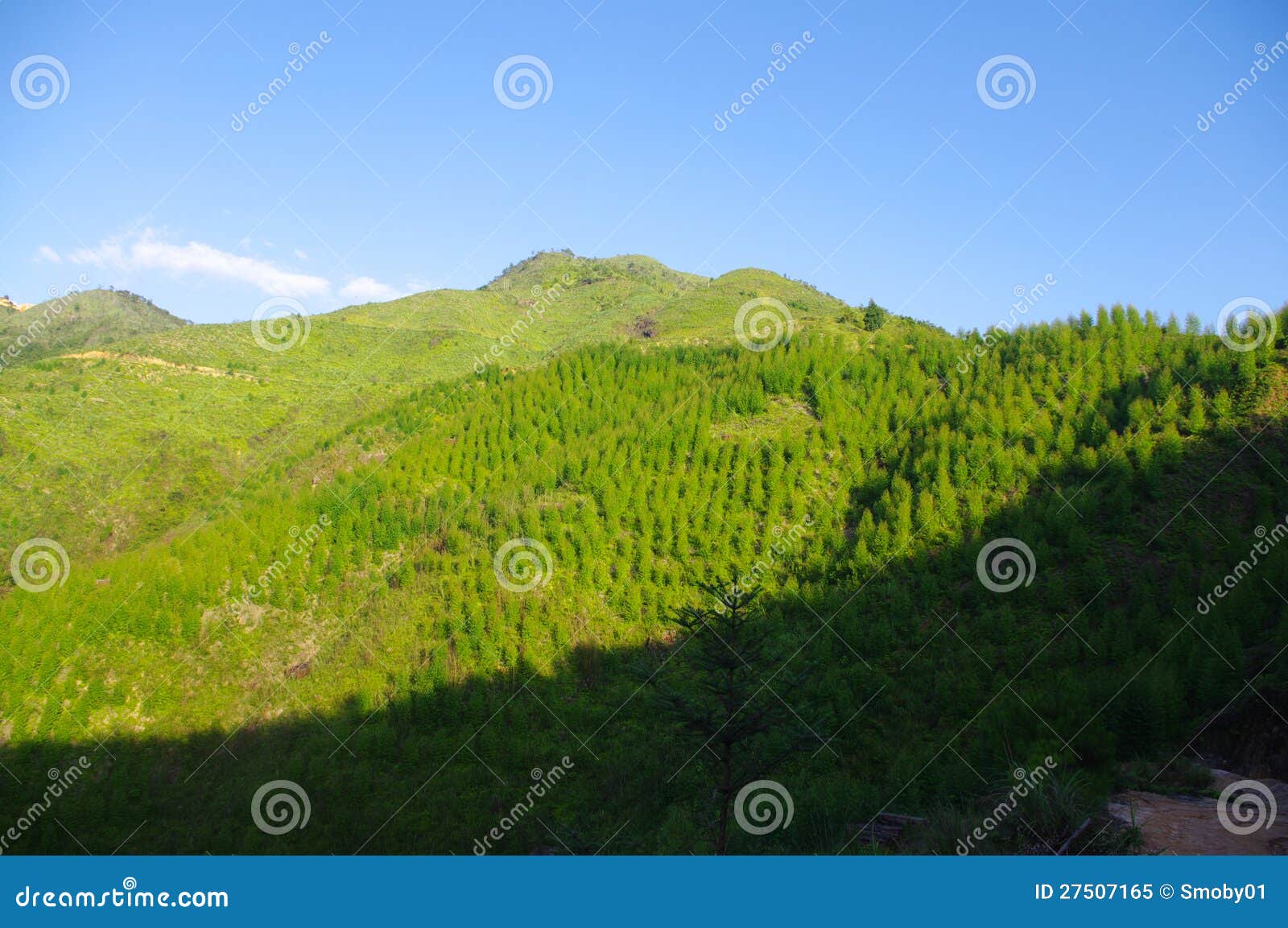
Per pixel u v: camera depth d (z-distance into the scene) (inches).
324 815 1462.8
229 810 1508.4
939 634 1614.2
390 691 1793.8
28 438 3221.0
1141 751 1110.4
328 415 3944.4
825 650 1567.4
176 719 1820.9
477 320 6176.2
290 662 1930.4
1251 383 2009.1
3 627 2025.1
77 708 1840.6
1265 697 1093.1
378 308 6264.8
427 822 1419.8
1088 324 2645.2
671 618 1841.8
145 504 2999.5
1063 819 740.0
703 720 946.7
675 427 2475.4
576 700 1707.7
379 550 2207.2
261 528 2267.5
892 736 1392.7
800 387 2733.8
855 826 1055.6
